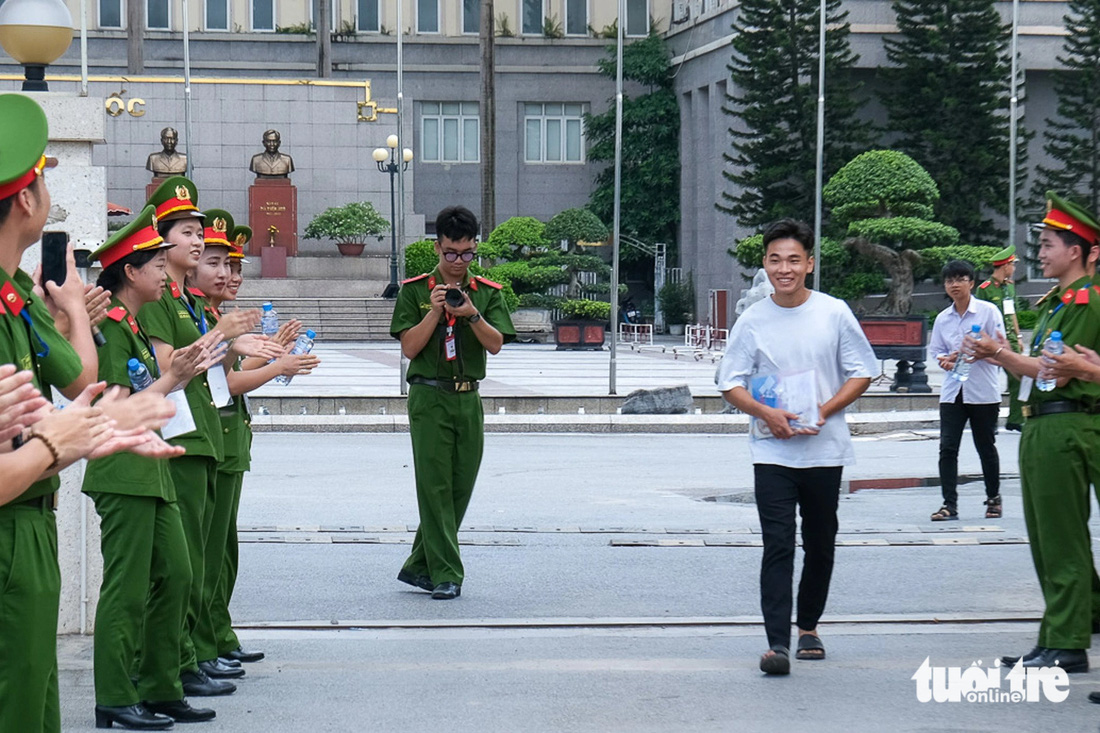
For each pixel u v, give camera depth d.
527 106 57.19
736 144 44.03
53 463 3.54
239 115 49.44
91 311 4.97
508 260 47.25
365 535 10.69
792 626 7.90
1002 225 46.47
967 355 6.77
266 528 10.95
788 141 43.28
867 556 9.88
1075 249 6.77
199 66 54.75
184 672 6.37
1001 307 14.74
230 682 6.48
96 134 7.38
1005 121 42.97
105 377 5.56
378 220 48.03
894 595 8.61
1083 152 43.28
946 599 8.50
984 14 42.47
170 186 6.19
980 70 42.78
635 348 42.16
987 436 11.49
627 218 54.75
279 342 6.90
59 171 7.39
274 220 48.22
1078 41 42.94
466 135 56.91
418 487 8.71
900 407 22.95
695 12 52.47
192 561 6.24
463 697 6.34
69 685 6.46
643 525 11.29
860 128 43.28
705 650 7.27
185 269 6.24
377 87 56.06
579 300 41.69
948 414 11.50
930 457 16.67
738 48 43.19
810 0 42.47
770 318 6.88
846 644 7.40
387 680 6.66
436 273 8.91
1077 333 6.68
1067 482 6.66
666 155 54.06
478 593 8.72
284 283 46.59
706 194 51.81
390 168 45.50
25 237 4.11
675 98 54.25
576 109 57.22
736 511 12.15
